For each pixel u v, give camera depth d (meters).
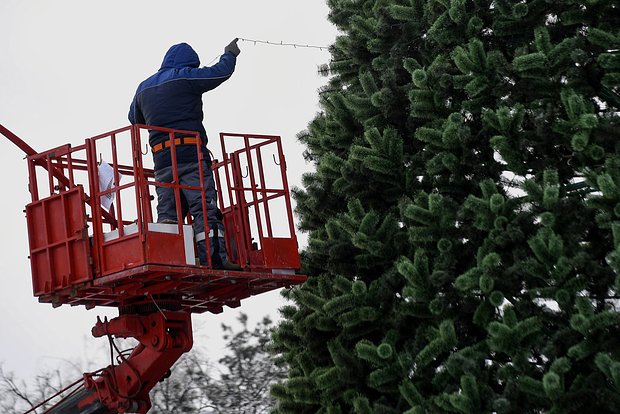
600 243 16.05
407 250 17.44
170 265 15.46
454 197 17.44
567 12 16.88
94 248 15.84
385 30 18.56
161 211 16.61
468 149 16.88
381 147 17.62
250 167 17.55
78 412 17.31
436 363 16.53
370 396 17.31
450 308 16.48
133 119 17.73
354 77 19.98
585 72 16.53
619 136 15.87
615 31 16.75
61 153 16.42
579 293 15.39
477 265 16.08
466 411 15.11
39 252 16.41
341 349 17.16
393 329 17.09
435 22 17.50
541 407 15.48
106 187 16.14
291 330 18.83
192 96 16.98
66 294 16.09
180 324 17.31
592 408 15.09
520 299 15.93
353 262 18.00
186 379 27.80
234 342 27.97
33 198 16.70
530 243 15.37
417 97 17.36
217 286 17.28
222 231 16.72
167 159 16.64
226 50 17.48
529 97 16.88
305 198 19.41
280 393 18.55
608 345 14.91
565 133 16.05
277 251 17.22
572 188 16.83
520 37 17.55
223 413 27.12
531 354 16.05
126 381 17.12
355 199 17.64
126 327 16.83
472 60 16.73
